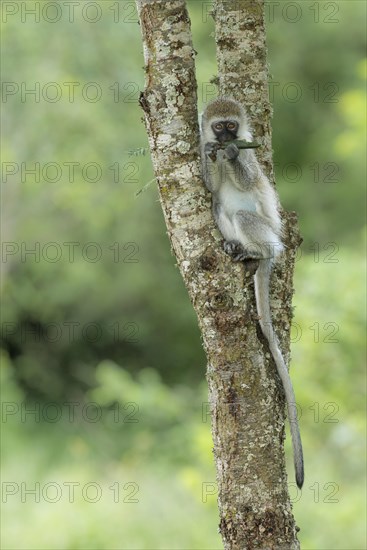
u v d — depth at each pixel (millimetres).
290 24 20781
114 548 12586
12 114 18688
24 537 12984
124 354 23359
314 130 20922
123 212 20625
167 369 23172
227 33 7289
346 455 12688
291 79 21000
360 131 13875
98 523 13055
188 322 22703
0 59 18297
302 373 11609
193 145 6141
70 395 22703
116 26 18172
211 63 17797
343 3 20594
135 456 16094
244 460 6168
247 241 7145
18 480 16188
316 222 19984
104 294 22484
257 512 6152
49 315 22969
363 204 19906
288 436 12133
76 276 21609
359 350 12055
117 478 15570
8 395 19703
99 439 18266
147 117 6168
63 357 23234
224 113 7211
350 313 11953
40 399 22578
